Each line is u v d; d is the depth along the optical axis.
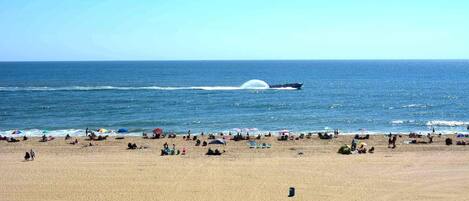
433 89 147.62
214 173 45.69
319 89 144.75
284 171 46.22
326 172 45.84
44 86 153.00
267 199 38.50
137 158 52.09
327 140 63.22
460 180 43.09
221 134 67.56
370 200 38.19
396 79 198.75
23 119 86.44
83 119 86.31
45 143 61.34
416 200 38.12
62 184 42.28
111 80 191.38
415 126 79.31
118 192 40.28
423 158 51.22
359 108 101.06
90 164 49.09
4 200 38.22
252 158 52.16
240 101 111.06
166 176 44.75
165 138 65.12
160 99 114.62
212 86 156.00
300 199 38.47
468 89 146.62
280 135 67.19
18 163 49.59
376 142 61.75
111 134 70.12
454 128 77.00
